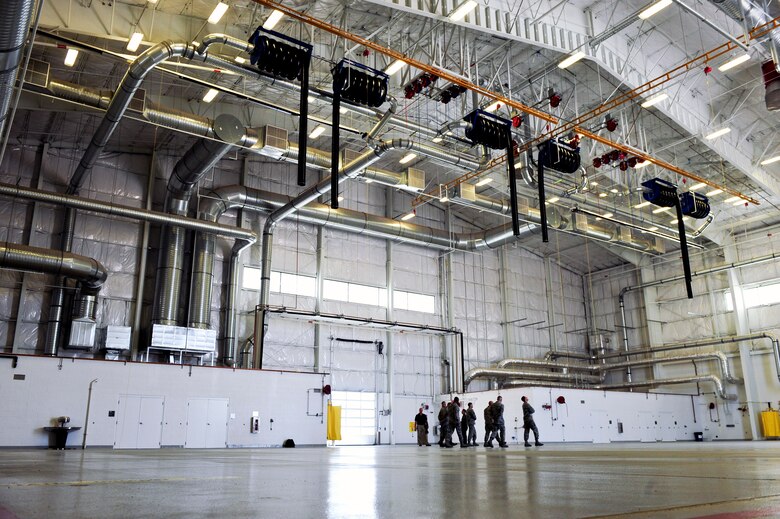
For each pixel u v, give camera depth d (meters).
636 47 23.17
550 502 2.83
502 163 26.52
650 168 31.30
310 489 3.71
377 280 34.03
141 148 28.23
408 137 27.11
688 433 36.31
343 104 19.92
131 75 17.64
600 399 32.34
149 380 22.61
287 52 15.73
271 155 23.41
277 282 30.47
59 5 17.70
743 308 36.38
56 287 24.77
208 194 28.00
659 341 39.59
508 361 36.53
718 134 25.02
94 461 8.77
